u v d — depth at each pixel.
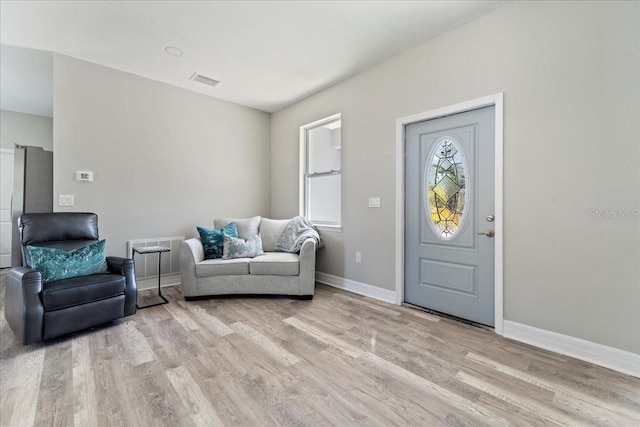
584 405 1.51
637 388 1.65
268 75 3.43
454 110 2.56
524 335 2.20
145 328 2.45
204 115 4.03
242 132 4.42
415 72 2.84
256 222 3.97
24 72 3.46
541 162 2.11
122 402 1.53
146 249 3.14
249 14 2.35
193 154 3.94
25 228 2.57
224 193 4.24
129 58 3.07
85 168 3.16
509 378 1.75
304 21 2.44
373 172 3.25
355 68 3.28
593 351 1.91
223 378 1.74
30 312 2.05
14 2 2.20
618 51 1.82
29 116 5.01
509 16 2.24
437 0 2.19
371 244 3.29
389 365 1.89
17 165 3.38
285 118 4.49
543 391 1.62
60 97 3.02
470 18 2.41
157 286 3.65
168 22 2.46
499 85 2.30
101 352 2.04
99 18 2.41
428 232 2.86
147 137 3.56
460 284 2.63
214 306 2.99
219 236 3.53
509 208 2.26
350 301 3.14
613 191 1.85
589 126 1.92
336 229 3.69
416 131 2.92
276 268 3.19
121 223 3.40
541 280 2.12
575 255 1.98
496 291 2.33
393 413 1.46
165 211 3.71
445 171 2.72
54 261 2.35
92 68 3.18
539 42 2.11
